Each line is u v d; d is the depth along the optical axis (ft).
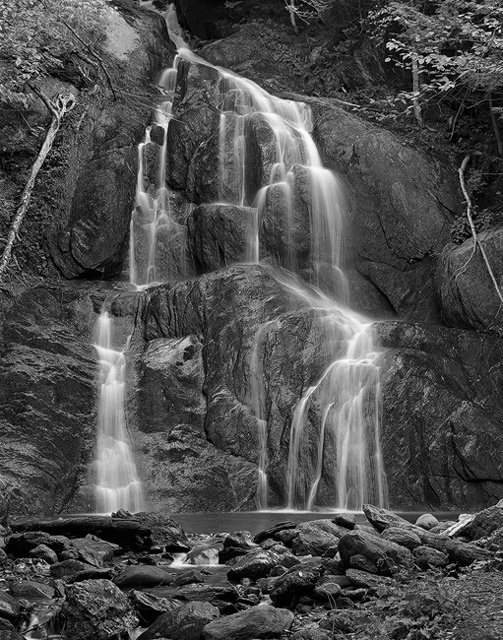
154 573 28.45
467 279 60.13
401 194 67.31
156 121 74.64
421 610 20.25
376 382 53.47
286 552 31.68
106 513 49.19
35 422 50.75
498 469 52.54
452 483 52.75
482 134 73.92
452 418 53.26
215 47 86.94
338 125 70.44
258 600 25.46
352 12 86.53
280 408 54.03
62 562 30.37
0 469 47.26
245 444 54.08
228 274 58.90
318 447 52.90
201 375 56.90
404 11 69.36
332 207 67.21
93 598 23.11
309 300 60.70
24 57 65.26
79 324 61.21
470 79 66.59
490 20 64.03
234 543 33.76
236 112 74.08
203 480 51.98
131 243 68.64
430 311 65.36
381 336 56.18
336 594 24.04
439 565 26.11
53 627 23.38
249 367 55.42
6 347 55.36
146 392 55.57
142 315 60.75
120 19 78.95
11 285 61.36
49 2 64.34
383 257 67.26
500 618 19.94
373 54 82.38
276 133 69.10
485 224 66.49
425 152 70.95
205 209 66.74
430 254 66.85
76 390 53.72
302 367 54.85
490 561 25.21
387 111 77.77
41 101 70.95
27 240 67.36
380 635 19.80
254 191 68.74
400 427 53.01
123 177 68.39
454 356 56.95
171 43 86.33
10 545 33.63
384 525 31.27
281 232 65.67
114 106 73.61
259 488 53.06
